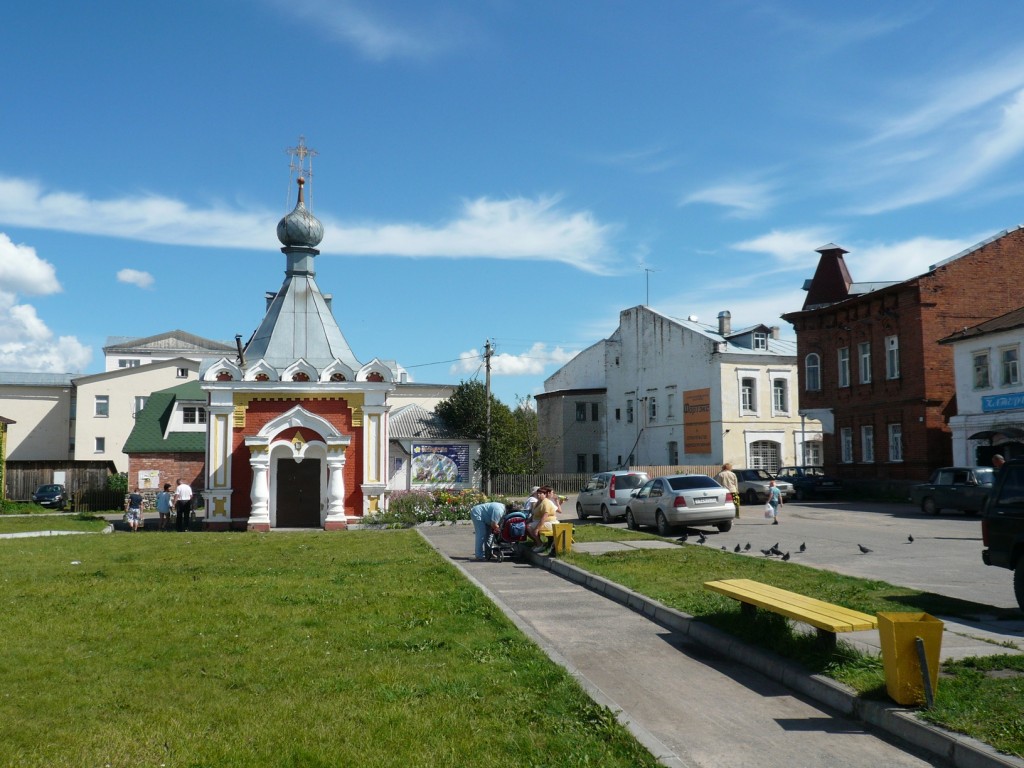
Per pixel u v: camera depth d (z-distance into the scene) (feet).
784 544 64.39
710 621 32.65
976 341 113.29
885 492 129.90
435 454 164.55
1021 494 35.60
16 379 240.94
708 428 170.19
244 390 100.83
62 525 106.42
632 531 73.46
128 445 151.12
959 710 20.47
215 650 28.73
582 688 23.89
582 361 216.33
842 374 144.87
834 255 170.30
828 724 21.90
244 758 18.57
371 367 102.47
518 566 56.13
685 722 22.31
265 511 97.35
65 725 20.90
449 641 29.78
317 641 30.01
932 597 36.91
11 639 30.58
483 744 19.51
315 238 112.27
